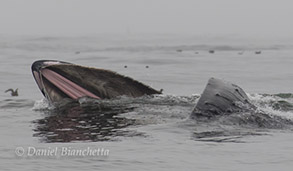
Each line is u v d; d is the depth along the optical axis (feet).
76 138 113.91
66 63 146.41
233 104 126.82
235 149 103.96
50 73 146.10
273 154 100.48
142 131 119.03
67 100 149.38
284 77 256.73
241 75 266.16
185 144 107.86
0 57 385.91
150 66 311.68
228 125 120.88
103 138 113.39
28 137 116.16
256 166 93.81
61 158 98.63
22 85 223.30
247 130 118.21
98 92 149.69
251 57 381.81
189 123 123.54
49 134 118.32
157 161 96.94
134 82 148.36
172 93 209.36
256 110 127.65
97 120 130.62
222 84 131.44
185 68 298.76
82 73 145.69
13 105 161.99
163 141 110.32
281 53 423.64
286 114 132.36
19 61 346.74
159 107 143.54
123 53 431.43
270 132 116.98
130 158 98.53
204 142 109.19
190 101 151.43
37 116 139.85
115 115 135.33
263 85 232.53
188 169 92.48
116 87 149.79
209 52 440.04
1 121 134.72
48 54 424.46
